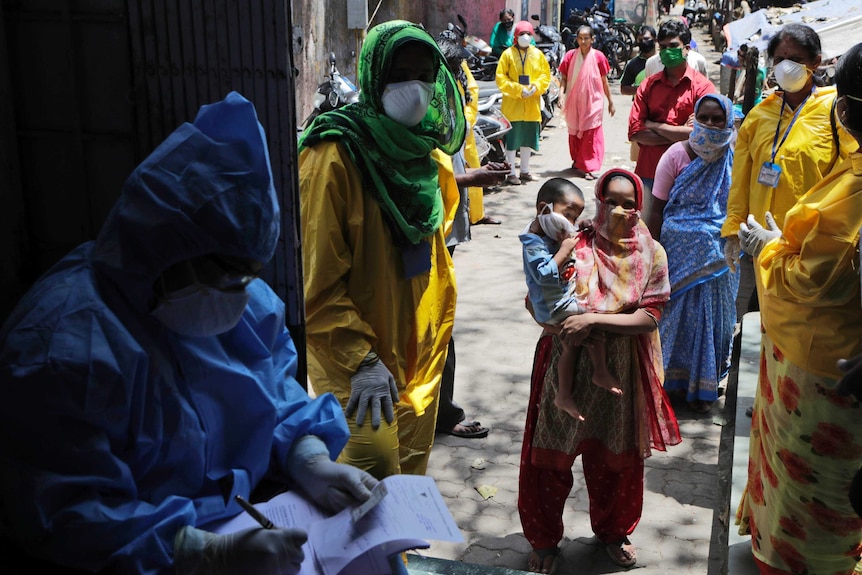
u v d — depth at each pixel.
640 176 6.89
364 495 1.86
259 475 1.90
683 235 5.07
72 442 1.57
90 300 1.61
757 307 5.99
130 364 1.60
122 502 1.61
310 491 1.93
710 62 21.19
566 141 14.05
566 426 3.61
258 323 1.92
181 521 1.65
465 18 15.87
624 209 3.51
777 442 2.91
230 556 1.62
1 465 1.58
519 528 4.18
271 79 2.17
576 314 3.42
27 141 2.29
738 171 4.67
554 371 3.60
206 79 2.19
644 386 3.57
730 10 20.41
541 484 3.75
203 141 1.62
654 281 3.54
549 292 3.44
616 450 3.61
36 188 2.32
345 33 11.09
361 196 2.92
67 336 1.57
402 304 3.08
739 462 4.07
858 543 2.91
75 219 2.32
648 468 4.65
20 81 2.26
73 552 1.58
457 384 5.64
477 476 4.60
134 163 2.26
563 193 3.51
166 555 1.62
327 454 1.99
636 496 3.73
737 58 9.57
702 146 4.97
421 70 2.94
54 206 2.32
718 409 5.28
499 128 10.62
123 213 1.62
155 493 1.72
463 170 5.51
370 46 2.94
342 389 2.89
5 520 1.60
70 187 2.30
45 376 1.54
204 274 1.64
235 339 1.88
